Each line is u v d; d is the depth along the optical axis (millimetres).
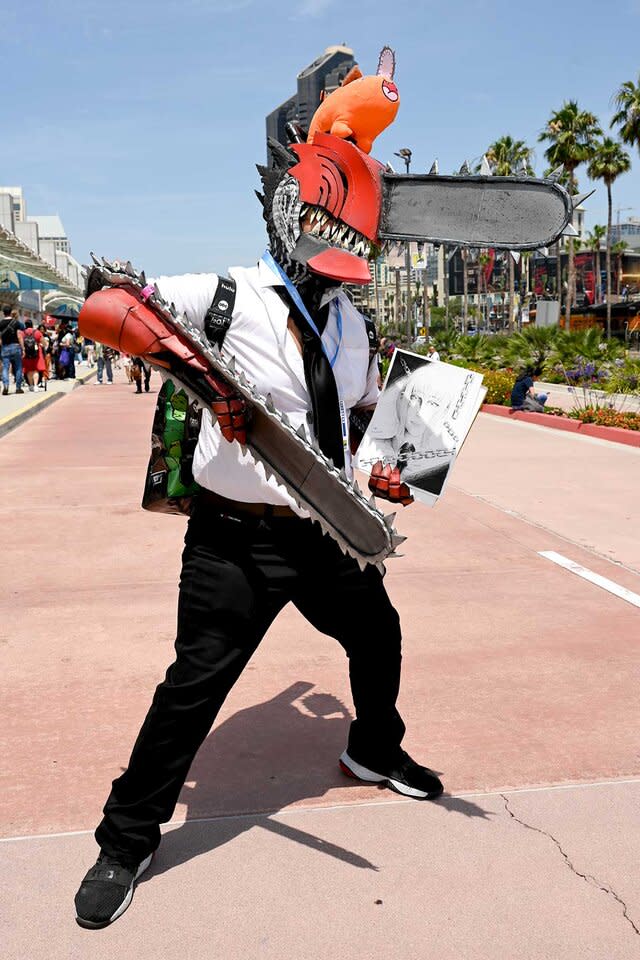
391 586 5562
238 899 2422
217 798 2939
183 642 2389
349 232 2320
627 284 96750
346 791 2998
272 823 2797
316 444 2096
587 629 4762
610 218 59906
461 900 2426
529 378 17531
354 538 2160
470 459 11320
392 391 2537
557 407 18531
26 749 3314
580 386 23312
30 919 2338
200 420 2410
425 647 4473
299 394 2350
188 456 2428
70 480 9359
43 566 5961
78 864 2580
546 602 5242
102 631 4664
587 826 2805
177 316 2107
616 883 2508
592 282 97188
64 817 2828
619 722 3596
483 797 2980
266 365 2311
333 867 2570
